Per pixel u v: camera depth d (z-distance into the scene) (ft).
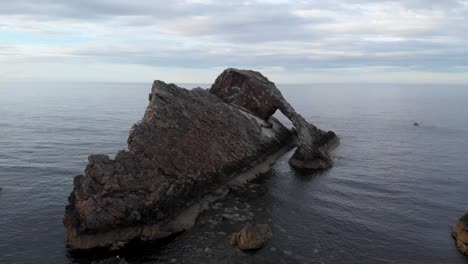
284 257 121.60
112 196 133.80
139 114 524.52
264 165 221.46
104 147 285.84
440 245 133.28
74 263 119.44
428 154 279.08
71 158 249.14
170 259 120.78
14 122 416.46
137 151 150.30
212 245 128.67
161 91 184.55
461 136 369.71
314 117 528.63
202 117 193.98
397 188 193.57
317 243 132.16
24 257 123.13
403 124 457.68
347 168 232.73
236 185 187.01
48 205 166.81
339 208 164.55
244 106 266.77
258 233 128.67
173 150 162.81
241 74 268.21
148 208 138.41
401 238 137.80
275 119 296.51
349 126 433.48
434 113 613.93
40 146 285.02
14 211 159.74
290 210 160.97
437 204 171.83
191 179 161.79
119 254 124.77
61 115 495.00
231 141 202.08
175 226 140.36
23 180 201.16
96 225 128.57
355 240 135.44
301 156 232.32
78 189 134.92
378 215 157.89
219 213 155.02
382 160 256.32
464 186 199.41
